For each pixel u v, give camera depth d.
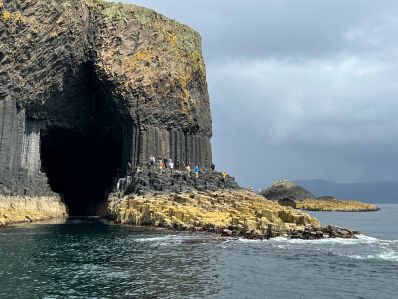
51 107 61.19
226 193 58.09
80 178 82.50
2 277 21.98
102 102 67.38
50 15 54.41
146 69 66.56
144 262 26.25
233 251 30.72
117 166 78.62
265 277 23.08
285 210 46.34
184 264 25.83
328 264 27.03
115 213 54.84
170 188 58.66
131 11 66.19
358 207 151.38
